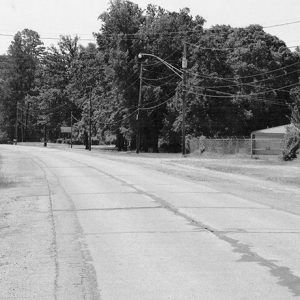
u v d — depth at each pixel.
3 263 7.93
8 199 16.67
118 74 71.19
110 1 76.38
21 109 142.88
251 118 71.12
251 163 39.72
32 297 6.18
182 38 68.81
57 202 15.75
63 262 7.97
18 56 146.00
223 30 80.38
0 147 93.31
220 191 18.98
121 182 22.61
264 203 15.54
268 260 8.01
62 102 116.12
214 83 64.19
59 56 123.44
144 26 73.75
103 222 11.84
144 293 6.29
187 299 6.04
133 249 8.86
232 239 9.74
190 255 8.38
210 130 64.06
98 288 6.53
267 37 78.94
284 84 76.62
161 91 69.12
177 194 17.78
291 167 34.69
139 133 69.19
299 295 6.18
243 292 6.30
